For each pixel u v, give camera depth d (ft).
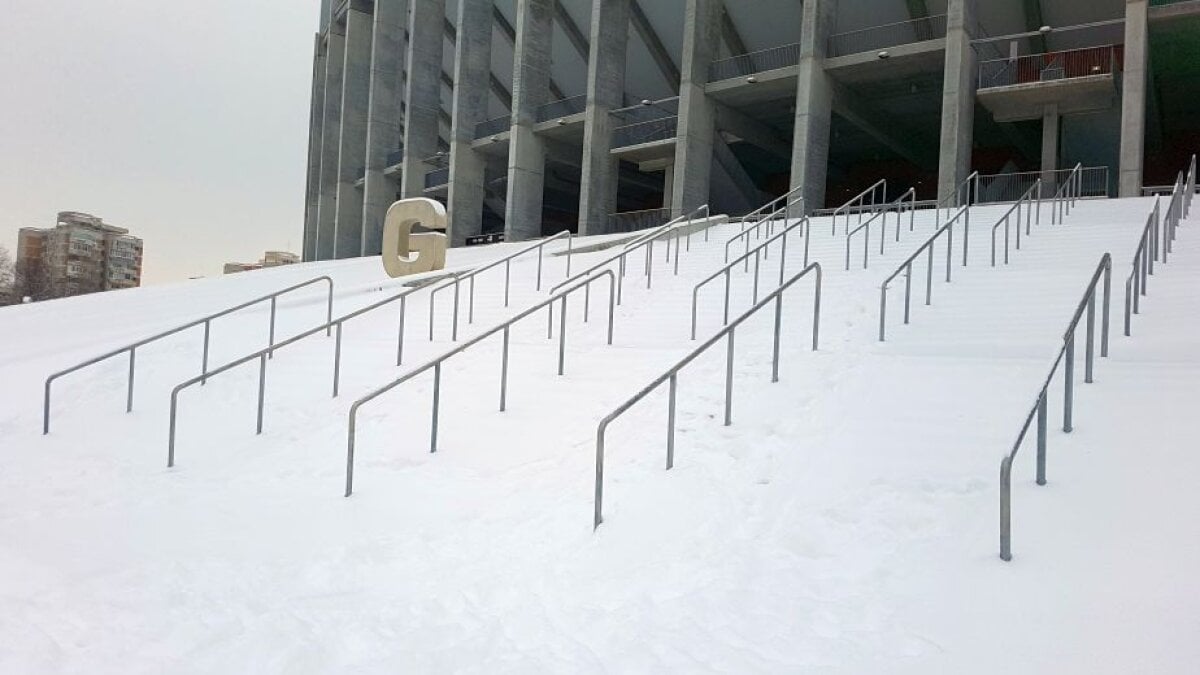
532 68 112.37
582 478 18.26
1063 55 82.43
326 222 172.14
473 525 16.78
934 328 24.97
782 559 13.38
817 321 24.23
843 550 13.35
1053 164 79.00
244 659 11.29
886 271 33.19
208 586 14.07
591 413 22.44
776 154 117.80
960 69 76.69
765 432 18.81
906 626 10.91
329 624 12.44
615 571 13.82
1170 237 30.78
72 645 11.70
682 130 94.32
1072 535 12.46
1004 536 12.04
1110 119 81.82
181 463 23.38
